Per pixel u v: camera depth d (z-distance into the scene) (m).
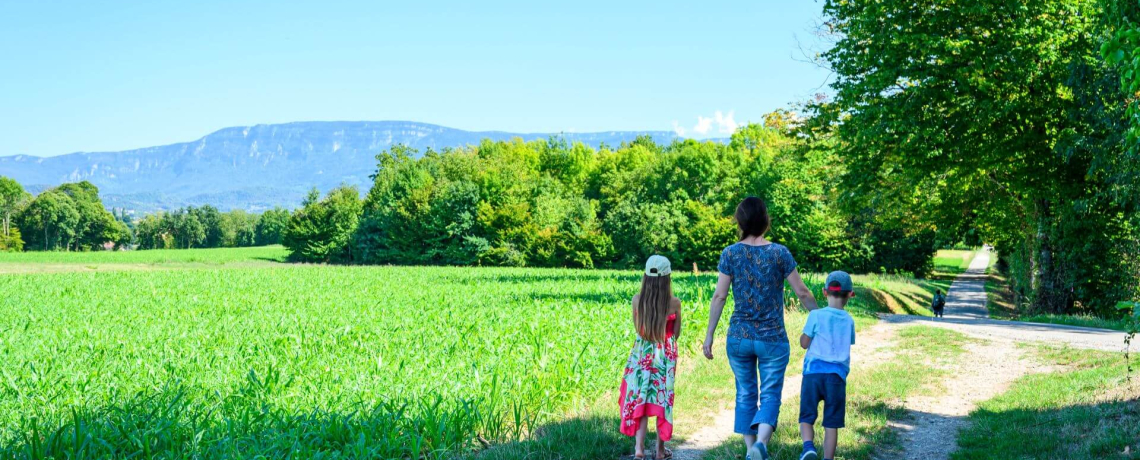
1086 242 23.12
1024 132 22.25
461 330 14.45
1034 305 25.16
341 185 100.31
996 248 42.69
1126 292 23.00
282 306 23.38
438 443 6.61
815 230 60.44
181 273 47.06
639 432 5.95
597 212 96.69
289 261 95.94
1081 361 10.46
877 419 7.23
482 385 8.41
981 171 25.81
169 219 184.50
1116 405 7.03
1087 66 19.03
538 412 7.98
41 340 14.92
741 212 5.62
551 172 114.62
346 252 92.38
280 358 11.54
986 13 21.61
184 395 8.46
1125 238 22.72
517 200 81.62
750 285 5.46
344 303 24.27
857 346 13.23
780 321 5.45
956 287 53.84
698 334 13.73
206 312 21.81
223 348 13.12
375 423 6.83
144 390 8.79
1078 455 5.69
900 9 22.64
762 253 5.45
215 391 9.15
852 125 23.97
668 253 69.50
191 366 11.11
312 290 31.92
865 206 27.14
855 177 25.20
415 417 7.09
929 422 7.46
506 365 9.82
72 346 13.90
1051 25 21.00
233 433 6.70
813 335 5.46
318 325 17.05
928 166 23.64
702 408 8.08
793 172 62.00
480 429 7.29
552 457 6.13
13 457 6.18
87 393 9.38
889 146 24.05
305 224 94.44
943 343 13.01
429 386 8.66
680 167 85.38
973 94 21.97
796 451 5.90
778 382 5.41
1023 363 10.86
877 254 60.94
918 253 60.31
